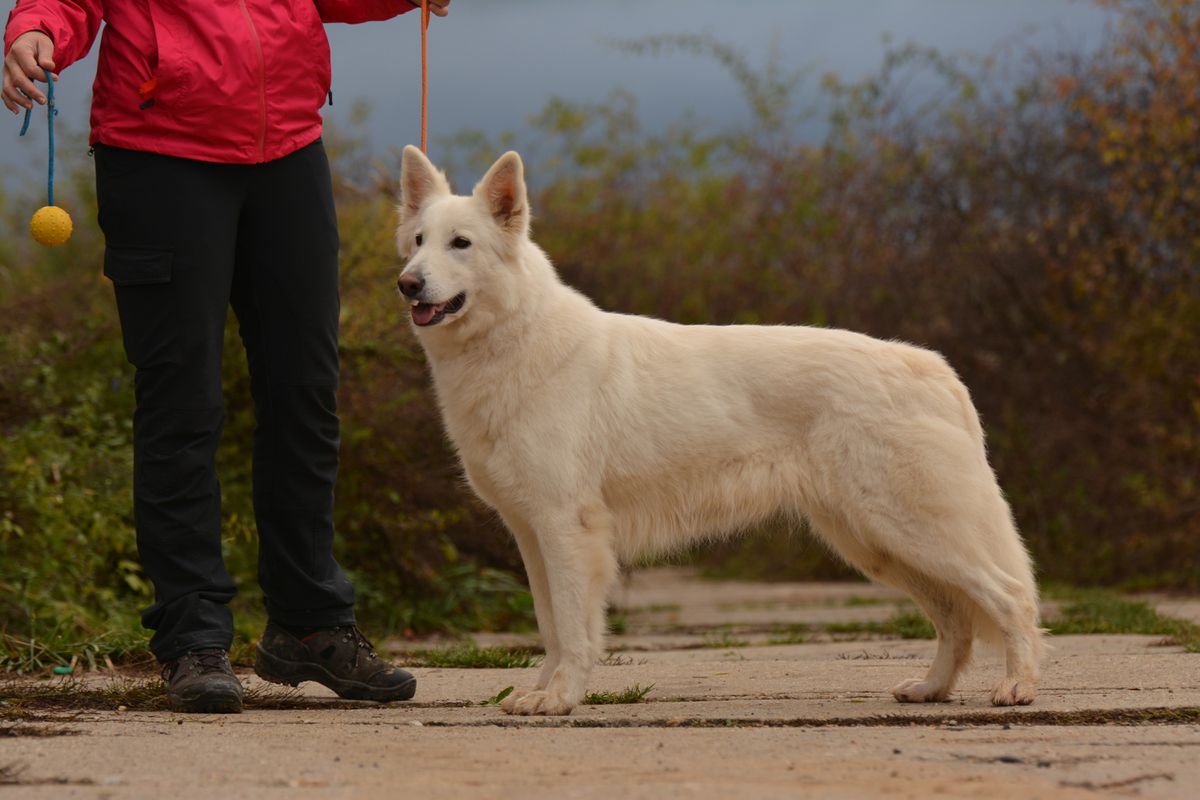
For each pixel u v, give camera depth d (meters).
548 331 4.77
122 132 4.34
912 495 4.63
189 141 4.36
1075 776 3.22
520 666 6.25
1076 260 12.43
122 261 4.38
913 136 14.42
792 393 4.79
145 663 5.98
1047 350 12.92
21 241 13.55
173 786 3.09
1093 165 12.74
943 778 3.18
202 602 4.45
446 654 6.53
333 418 4.77
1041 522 12.36
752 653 6.99
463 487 9.23
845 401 4.73
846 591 12.34
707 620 9.77
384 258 9.52
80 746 3.59
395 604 8.98
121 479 7.96
